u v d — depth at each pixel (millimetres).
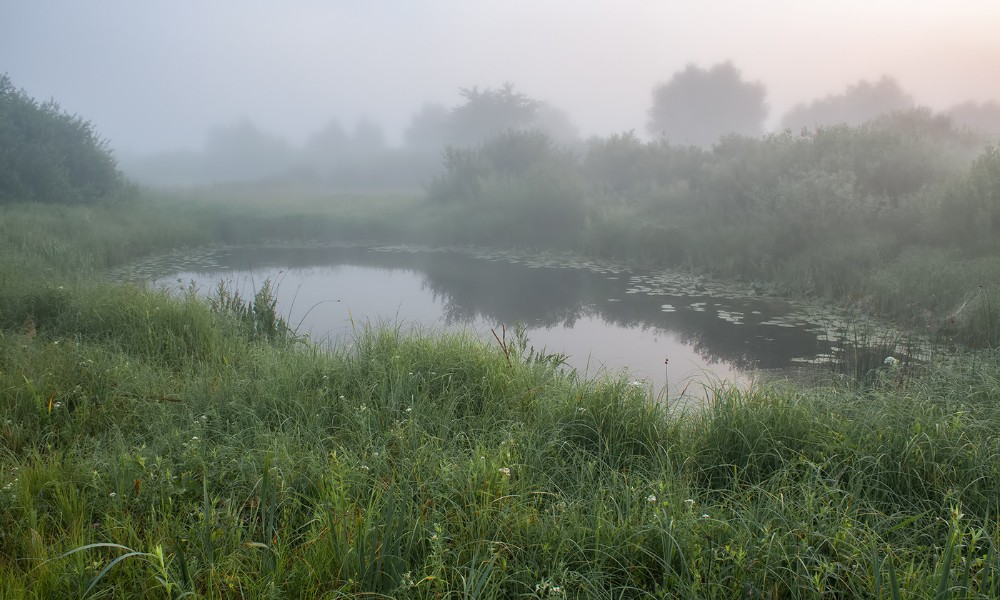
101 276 11250
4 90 18484
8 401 4047
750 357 7496
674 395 5703
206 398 4293
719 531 2703
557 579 2459
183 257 16188
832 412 3980
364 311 10078
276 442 3363
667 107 58219
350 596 2252
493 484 3012
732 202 15750
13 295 6785
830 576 2500
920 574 2361
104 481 3123
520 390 4539
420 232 19422
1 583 2271
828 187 12828
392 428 3746
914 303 8969
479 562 2549
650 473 3428
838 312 9719
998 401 4129
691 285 12328
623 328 9102
